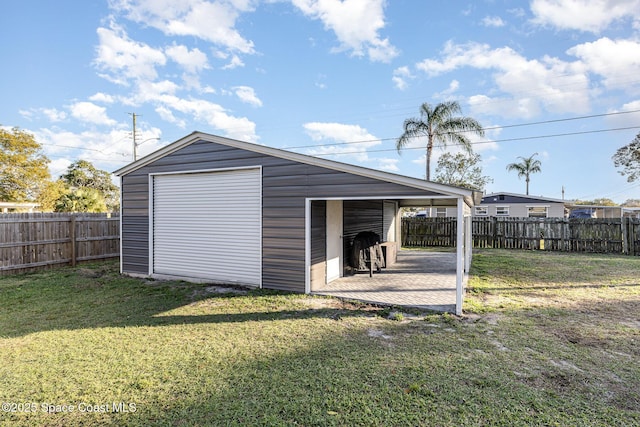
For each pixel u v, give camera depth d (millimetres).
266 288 6668
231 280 7086
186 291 6500
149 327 4512
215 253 7254
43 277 7887
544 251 12812
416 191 5324
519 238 13648
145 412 2582
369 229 9844
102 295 6234
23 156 18500
